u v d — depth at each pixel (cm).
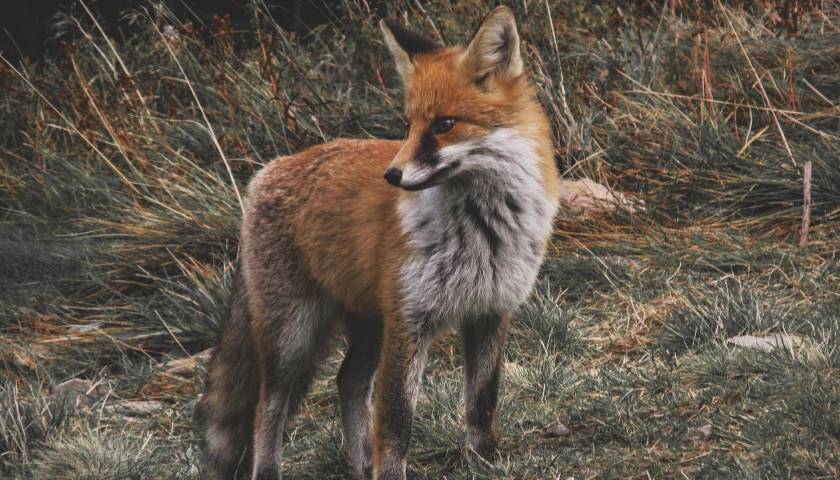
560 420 844
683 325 995
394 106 1473
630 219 1255
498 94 741
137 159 1469
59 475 841
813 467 687
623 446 780
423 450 845
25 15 2028
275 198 862
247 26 1934
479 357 788
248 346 881
